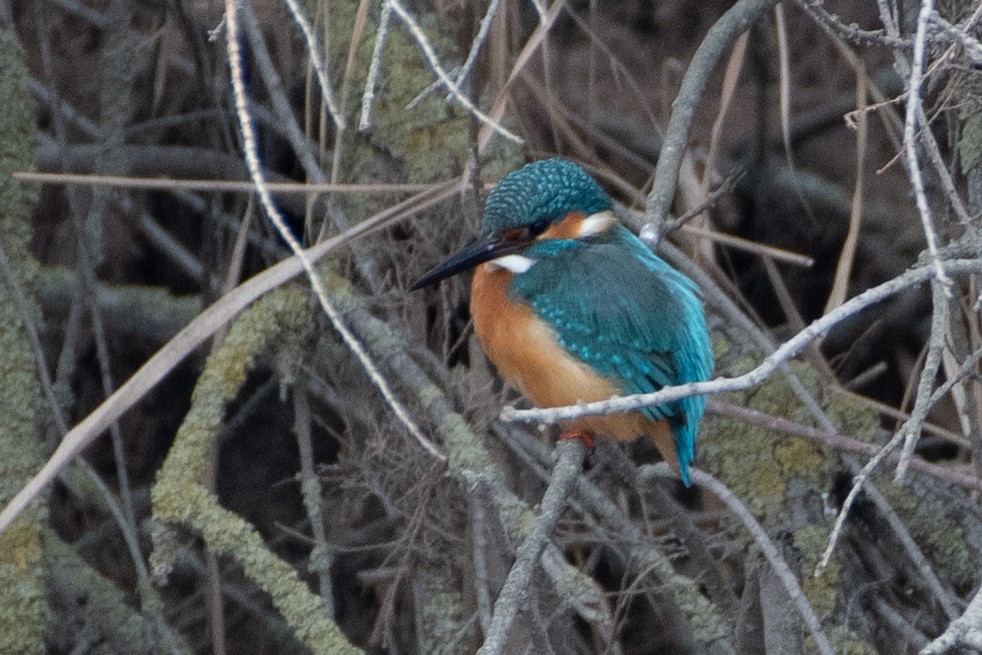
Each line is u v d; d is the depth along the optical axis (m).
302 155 8.80
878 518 8.38
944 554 8.33
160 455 12.51
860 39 6.40
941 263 4.61
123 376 12.58
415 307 8.73
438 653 8.35
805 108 13.19
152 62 12.15
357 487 9.22
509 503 7.59
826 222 13.00
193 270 12.62
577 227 7.99
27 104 8.80
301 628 7.48
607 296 7.62
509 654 8.07
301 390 8.80
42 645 8.01
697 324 7.93
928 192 8.23
